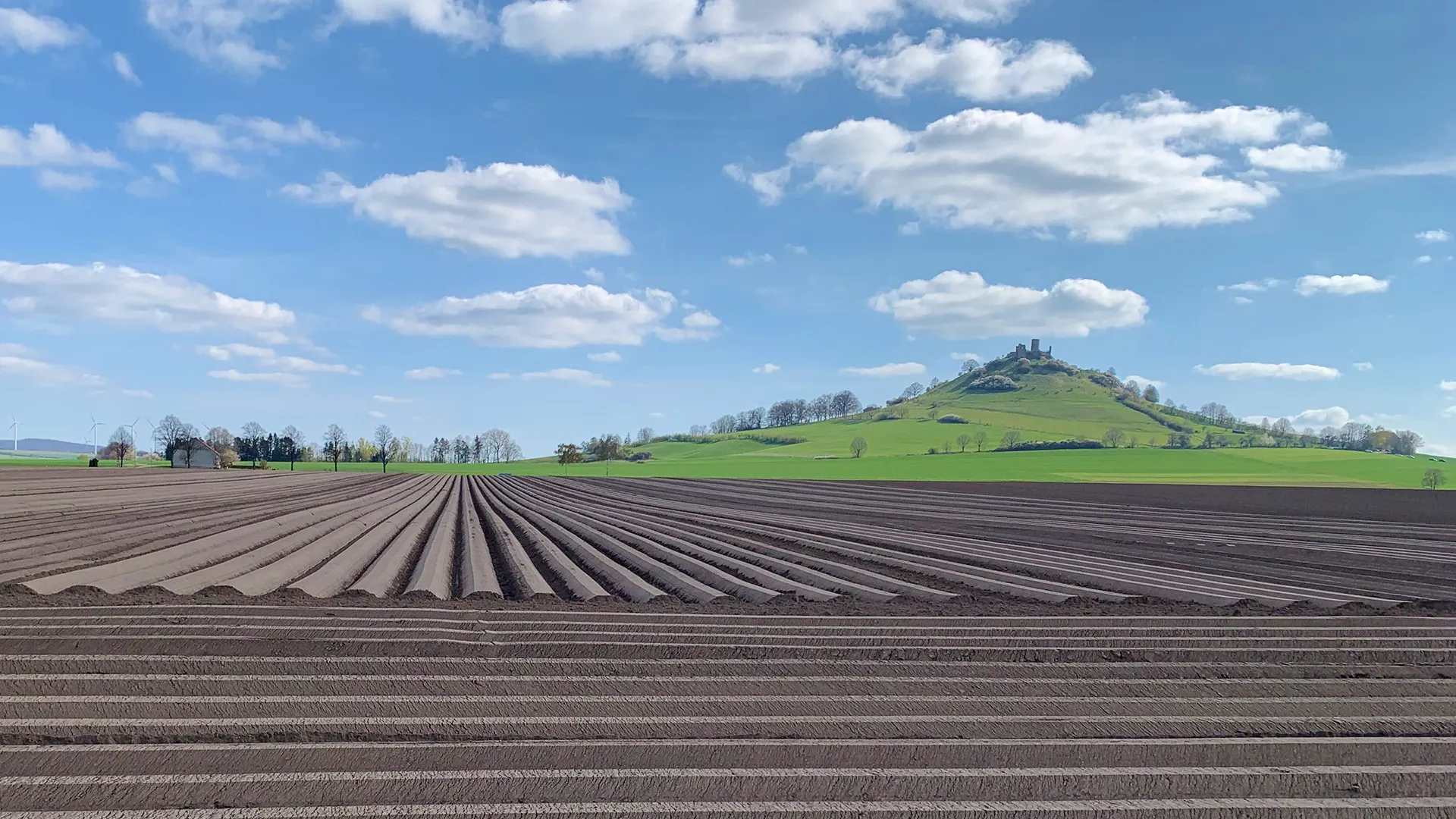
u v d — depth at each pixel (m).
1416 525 34.91
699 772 7.30
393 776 7.08
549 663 10.52
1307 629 13.84
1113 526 33.34
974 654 11.64
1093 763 7.82
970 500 49.09
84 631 11.45
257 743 7.70
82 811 6.42
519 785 6.98
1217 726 8.84
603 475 93.69
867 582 18.44
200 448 100.19
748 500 48.09
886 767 7.57
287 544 23.03
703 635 12.33
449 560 21.33
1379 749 8.29
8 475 57.97
